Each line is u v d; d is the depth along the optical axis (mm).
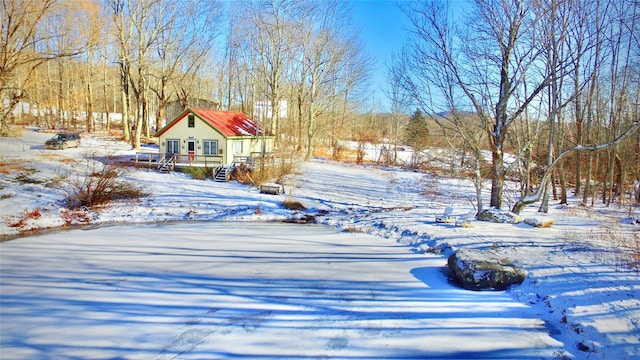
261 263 10414
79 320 6918
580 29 14430
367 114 66250
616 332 5969
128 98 37375
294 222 17031
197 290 8391
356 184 26859
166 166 25000
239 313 7289
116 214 17078
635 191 22047
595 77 18406
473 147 15117
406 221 15039
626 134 11164
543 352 5988
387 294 8211
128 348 6031
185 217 17359
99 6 29469
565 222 13828
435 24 14078
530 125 19109
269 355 5879
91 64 42562
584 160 28750
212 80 48938
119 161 25406
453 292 8305
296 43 37156
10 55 21234
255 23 37000
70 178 20344
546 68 14008
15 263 10188
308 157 36250
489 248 10266
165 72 38406
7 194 17078
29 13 21219
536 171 24891
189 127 27203
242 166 24844
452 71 14867
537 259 9094
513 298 7934
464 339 6379
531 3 13305
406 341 6312
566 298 7223
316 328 6738
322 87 43062
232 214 17984
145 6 32875
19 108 49969
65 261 10438
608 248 9609
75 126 45844
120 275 9289
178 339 6316
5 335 6355
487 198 23156
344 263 10430
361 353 5957
